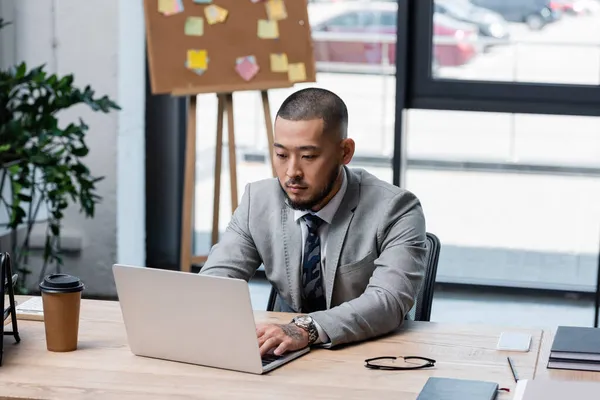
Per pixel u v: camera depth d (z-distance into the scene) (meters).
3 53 4.90
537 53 5.13
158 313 2.29
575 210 5.33
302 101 2.54
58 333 2.35
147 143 5.43
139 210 5.35
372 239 2.68
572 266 5.38
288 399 2.06
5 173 4.27
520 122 5.25
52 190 4.26
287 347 2.33
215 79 4.40
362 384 2.16
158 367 2.27
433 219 5.46
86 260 5.08
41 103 4.15
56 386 2.13
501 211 5.40
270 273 2.79
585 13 5.05
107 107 4.27
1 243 5.06
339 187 2.71
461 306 5.23
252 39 4.45
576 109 5.12
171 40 4.32
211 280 2.20
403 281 2.57
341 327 2.42
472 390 2.07
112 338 2.48
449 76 5.22
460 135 5.32
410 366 2.28
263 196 2.82
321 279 2.72
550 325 4.93
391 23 5.21
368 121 5.32
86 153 4.25
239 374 2.22
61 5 4.90
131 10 5.06
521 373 2.23
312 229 2.71
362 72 5.29
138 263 5.38
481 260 5.45
